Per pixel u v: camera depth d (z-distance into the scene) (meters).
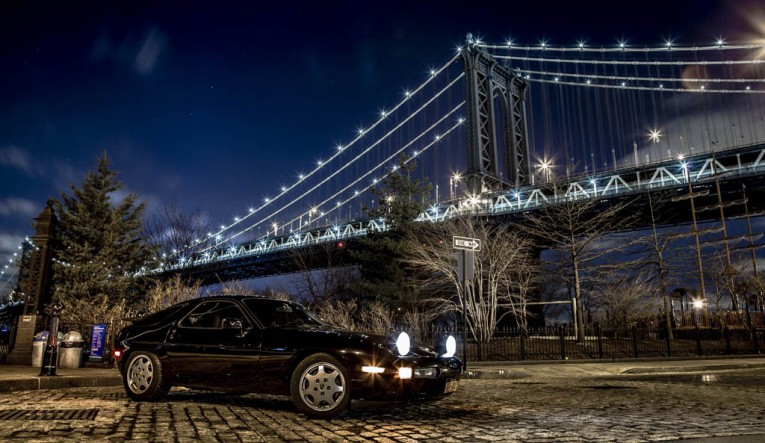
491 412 6.23
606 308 33.00
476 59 68.56
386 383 5.56
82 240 25.02
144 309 17.88
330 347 5.77
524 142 76.56
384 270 23.89
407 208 24.12
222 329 6.45
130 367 6.80
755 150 51.25
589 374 12.97
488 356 16.70
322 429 5.14
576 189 40.47
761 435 4.86
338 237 54.84
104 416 5.57
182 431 4.89
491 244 26.50
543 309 39.09
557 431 5.04
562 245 28.95
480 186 61.97
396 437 4.76
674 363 15.96
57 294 22.27
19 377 8.35
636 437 4.75
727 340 19.77
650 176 57.00
